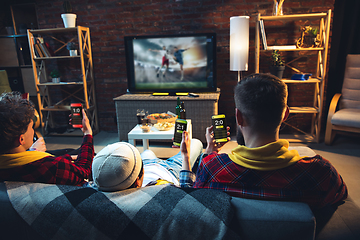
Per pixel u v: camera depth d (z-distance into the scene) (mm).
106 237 714
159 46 3436
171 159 1560
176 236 680
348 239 667
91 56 3816
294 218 631
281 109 703
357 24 3191
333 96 3285
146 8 3609
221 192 722
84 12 3746
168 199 719
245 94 710
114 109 3992
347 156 2734
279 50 3238
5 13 4172
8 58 4051
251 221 643
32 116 936
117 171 762
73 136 3822
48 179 924
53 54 3742
